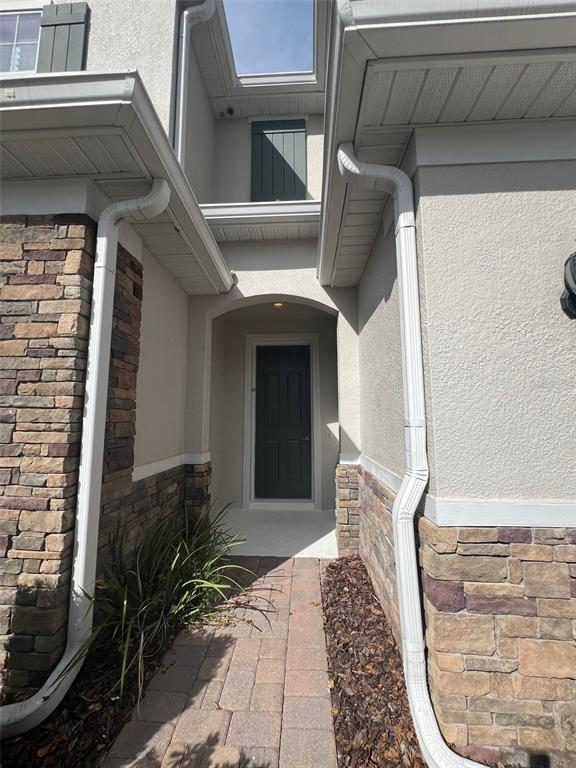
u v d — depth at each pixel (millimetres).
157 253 2910
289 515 4852
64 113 1694
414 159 1760
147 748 1558
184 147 3668
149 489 2820
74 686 1830
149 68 3654
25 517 1860
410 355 1720
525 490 1582
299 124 4770
